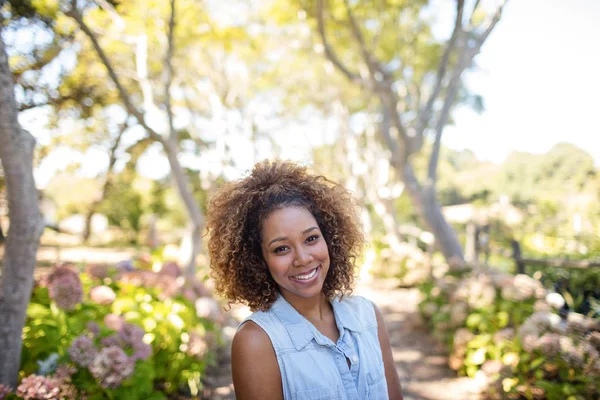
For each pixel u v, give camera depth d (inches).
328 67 330.6
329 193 53.9
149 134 224.8
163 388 130.3
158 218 759.1
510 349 132.2
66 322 103.2
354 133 478.9
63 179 648.4
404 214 647.1
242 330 47.4
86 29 179.2
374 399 49.0
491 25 222.8
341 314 51.5
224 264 51.4
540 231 257.3
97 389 93.4
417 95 335.9
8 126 88.7
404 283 319.6
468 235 266.5
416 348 185.8
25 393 80.6
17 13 125.6
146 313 131.0
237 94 487.8
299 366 45.8
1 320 88.4
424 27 295.3
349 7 229.0
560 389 110.8
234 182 53.9
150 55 287.0
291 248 46.9
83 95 203.0
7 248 90.5
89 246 590.2
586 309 156.2
